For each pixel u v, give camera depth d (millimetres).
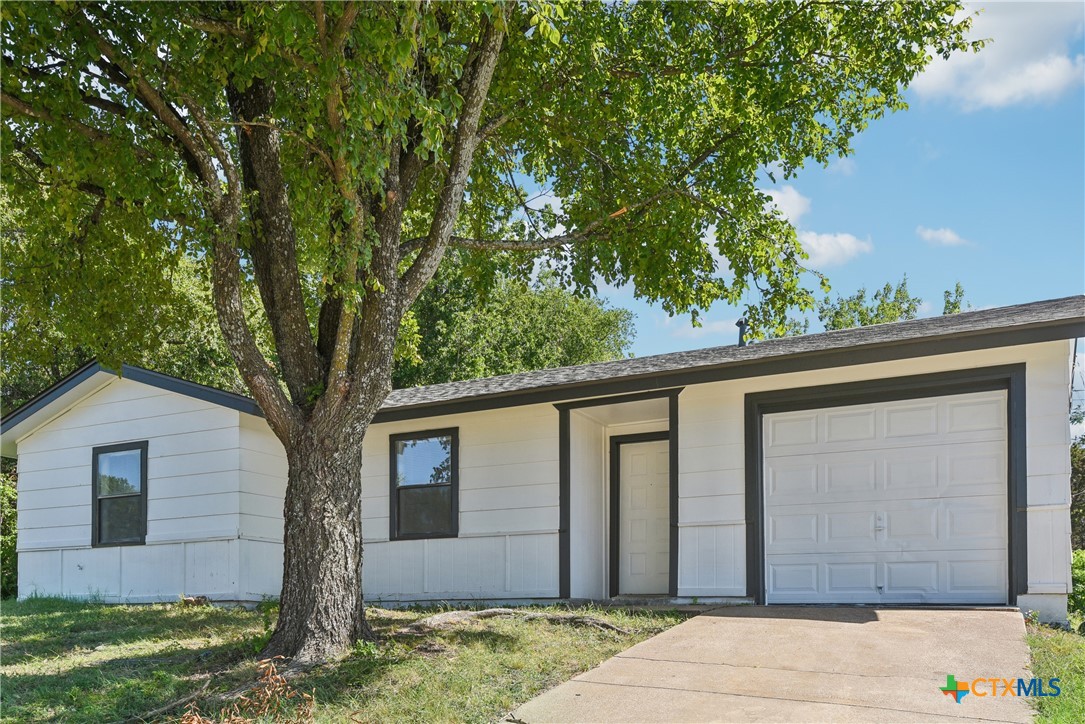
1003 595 9891
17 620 11859
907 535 10531
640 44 10773
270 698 6434
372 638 8180
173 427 14719
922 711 5703
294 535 8086
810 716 5672
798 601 11039
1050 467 9633
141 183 7617
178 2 7340
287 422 8219
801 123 11047
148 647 9477
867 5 10242
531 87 10945
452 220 8938
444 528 13844
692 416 11945
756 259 11484
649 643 8094
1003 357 10078
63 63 7703
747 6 10516
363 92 6711
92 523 15266
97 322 10141
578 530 12969
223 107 10031
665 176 11375
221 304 8109
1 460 25406
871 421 10953
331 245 7758
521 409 13367
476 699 6465
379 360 8273
